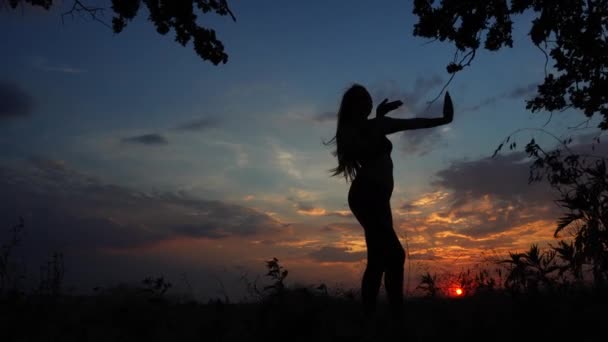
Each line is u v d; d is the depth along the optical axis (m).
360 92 4.12
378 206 3.82
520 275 2.72
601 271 2.60
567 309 2.50
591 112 6.27
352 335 2.59
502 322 2.54
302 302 2.70
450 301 3.47
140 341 2.91
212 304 3.72
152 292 3.31
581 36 6.09
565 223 2.65
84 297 3.81
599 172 2.62
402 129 3.96
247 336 2.71
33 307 3.38
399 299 3.65
